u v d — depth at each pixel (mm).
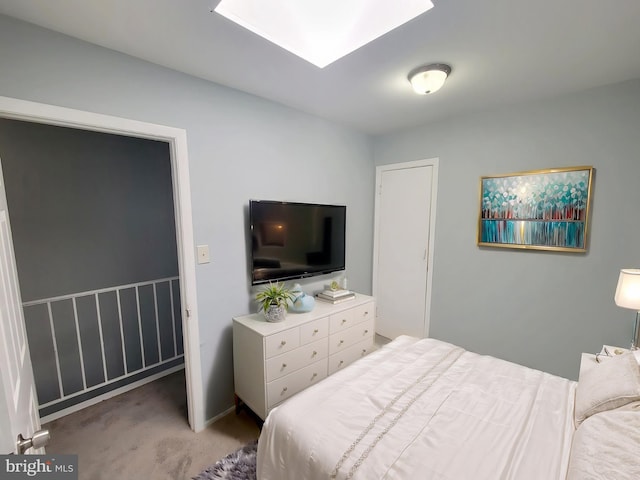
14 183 1977
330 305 2387
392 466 938
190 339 1880
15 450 716
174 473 1591
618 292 1650
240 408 2137
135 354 2543
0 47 1219
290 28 1323
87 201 2270
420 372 1500
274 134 2248
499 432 1086
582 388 1230
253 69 1714
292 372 1952
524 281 2359
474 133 2516
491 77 1831
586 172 2023
